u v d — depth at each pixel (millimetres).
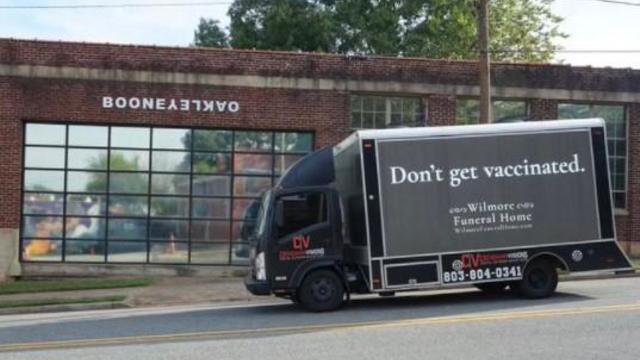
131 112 24219
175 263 24766
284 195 15641
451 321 13492
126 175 24672
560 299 16078
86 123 24281
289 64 24781
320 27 39344
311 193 15719
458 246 15805
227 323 14234
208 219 24891
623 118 26828
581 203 16359
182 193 24812
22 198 24188
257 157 25016
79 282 22297
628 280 20875
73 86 24047
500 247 15984
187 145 24797
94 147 24531
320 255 15625
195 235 24844
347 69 24984
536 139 16281
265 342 11906
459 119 25625
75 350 11578
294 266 15539
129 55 24203
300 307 16547
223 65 24531
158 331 13406
